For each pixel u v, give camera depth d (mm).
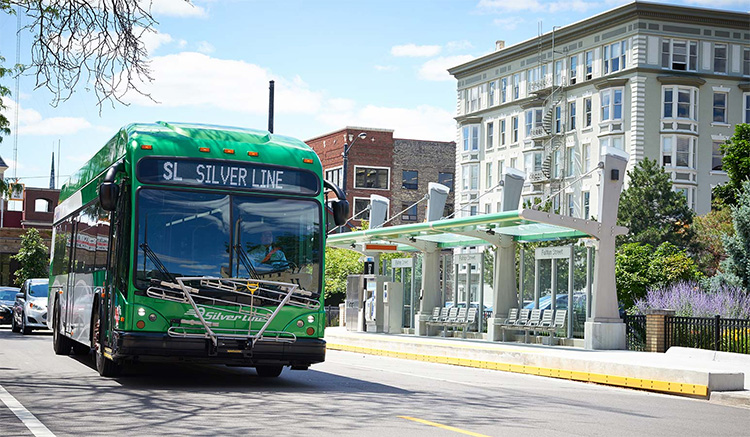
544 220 24531
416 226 29359
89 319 16484
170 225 13555
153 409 11172
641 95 60125
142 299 13297
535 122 67562
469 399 13516
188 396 12719
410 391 14484
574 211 63938
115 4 15516
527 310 28641
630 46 60625
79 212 18969
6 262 71938
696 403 14969
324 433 9430
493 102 72438
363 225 60250
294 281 13992
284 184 14219
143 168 13625
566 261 27562
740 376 16234
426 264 33812
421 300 33844
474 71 74312
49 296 23578
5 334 31625
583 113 63781
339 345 29625
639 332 26578
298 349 13859
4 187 29953
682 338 24500
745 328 23078
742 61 62188
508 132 70500
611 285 25625
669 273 38188
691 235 50750
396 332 35156
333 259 53094
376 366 21141
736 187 48562
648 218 51344
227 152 14039
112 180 13359
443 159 85812
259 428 9664
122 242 13711
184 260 13523
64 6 15438
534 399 14117
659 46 60531
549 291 28203
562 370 19516
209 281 13555
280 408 11484
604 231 25562
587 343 25438
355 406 11930
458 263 32969
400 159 84438
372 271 37000
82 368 17438
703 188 61031
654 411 13211
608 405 13781
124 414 10680
